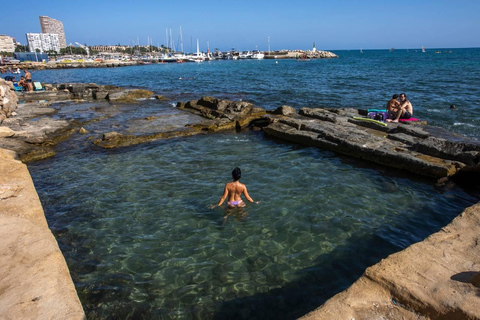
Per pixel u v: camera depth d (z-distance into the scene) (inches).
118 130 601.0
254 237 253.1
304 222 273.4
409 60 3651.6
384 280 153.6
